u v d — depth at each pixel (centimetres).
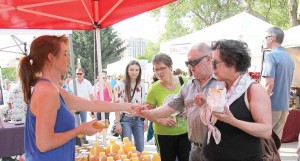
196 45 252
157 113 283
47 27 388
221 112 175
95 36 378
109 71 1984
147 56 4778
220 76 195
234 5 2197
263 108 184
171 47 761
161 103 340
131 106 275
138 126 453
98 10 330
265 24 672
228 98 192
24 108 468
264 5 1991
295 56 821
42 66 190
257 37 646
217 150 196
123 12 335
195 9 2370
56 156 184
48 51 188
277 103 448
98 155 251
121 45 3625
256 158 192
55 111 179
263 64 470
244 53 188
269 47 458
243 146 190
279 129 468
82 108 247
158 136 339
